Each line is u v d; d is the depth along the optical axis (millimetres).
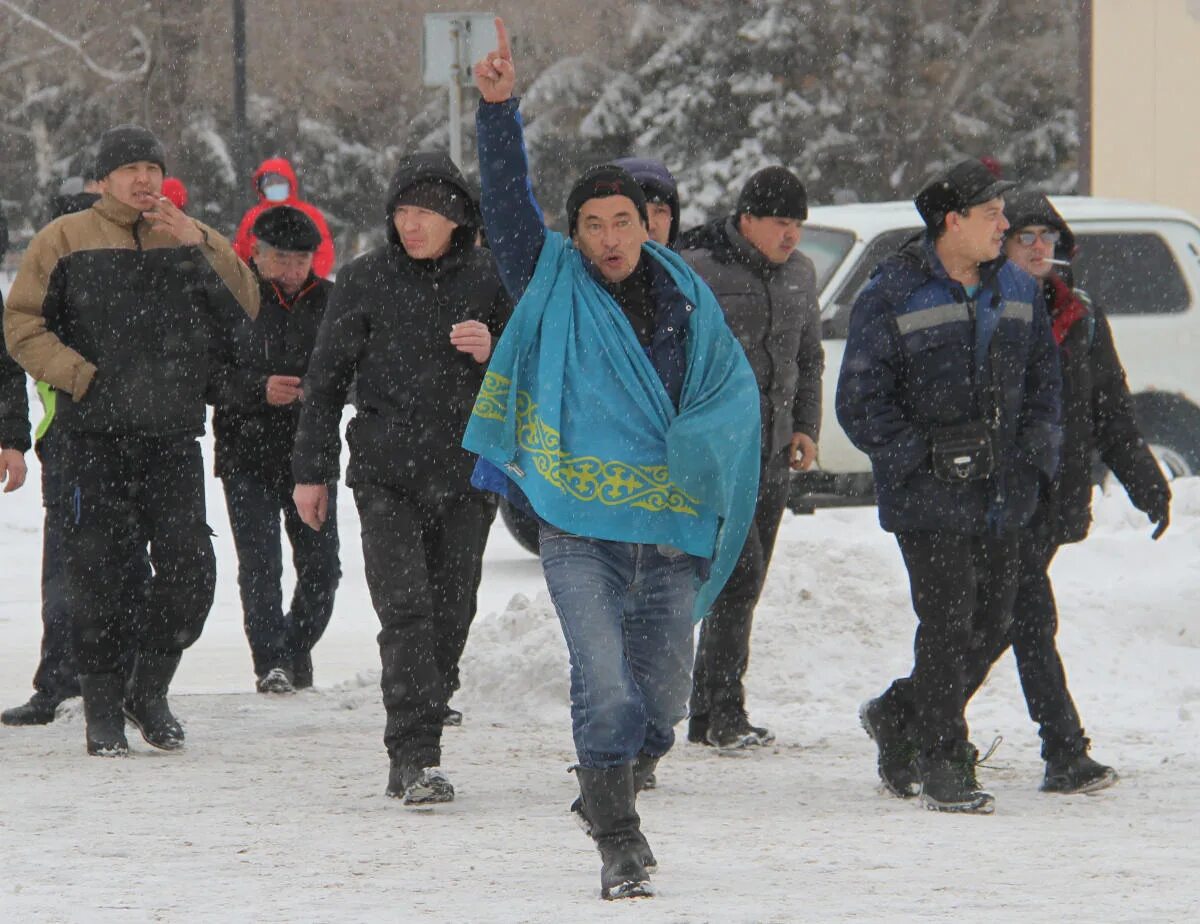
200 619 23578
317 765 22656
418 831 18453
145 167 23000
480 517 20984
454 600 20969
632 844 15352
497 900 15094
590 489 15742
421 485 20234
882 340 19516
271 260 27953
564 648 27188
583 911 14555
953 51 122500
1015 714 25578
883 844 17672
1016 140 126062
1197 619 28922
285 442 28375
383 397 20297
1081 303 21062
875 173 121688
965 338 19453
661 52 123250
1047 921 14047
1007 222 19766
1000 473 19406
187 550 23391
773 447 23484
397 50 131625
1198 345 45250
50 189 135125
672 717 16766
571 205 16109
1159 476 21359
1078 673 27500
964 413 19469
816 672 27391
